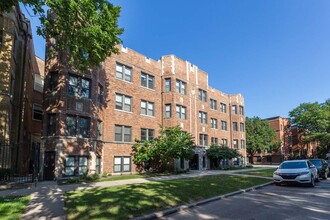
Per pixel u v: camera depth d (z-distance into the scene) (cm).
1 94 1798
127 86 2653
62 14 1165
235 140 4441
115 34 1324
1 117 1778
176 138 2545
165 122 2998
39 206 873
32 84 2891
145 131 2802
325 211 877
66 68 2006
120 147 2483
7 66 1853
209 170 3238
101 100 2366
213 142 3884
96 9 1255
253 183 1650
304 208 928
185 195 1084
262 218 784
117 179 1841
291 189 1478
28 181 1508
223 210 902
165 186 1304
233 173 2503
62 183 1590
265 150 6197
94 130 2148
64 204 898
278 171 1652
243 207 953
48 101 1977
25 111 2389
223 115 4278
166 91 3069
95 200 926
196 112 3475
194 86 3475
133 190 1149
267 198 1156
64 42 1323
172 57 3125
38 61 3416
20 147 2144
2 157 1662
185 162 3075
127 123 2591
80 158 2009
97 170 2225
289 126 7081
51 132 1947
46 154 1911
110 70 2500
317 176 1877
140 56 2859
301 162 1723
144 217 758
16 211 791
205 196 1123
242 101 4700
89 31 1195
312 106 6169
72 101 2014
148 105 2886
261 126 5972
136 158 2534
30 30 2461
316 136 5769
